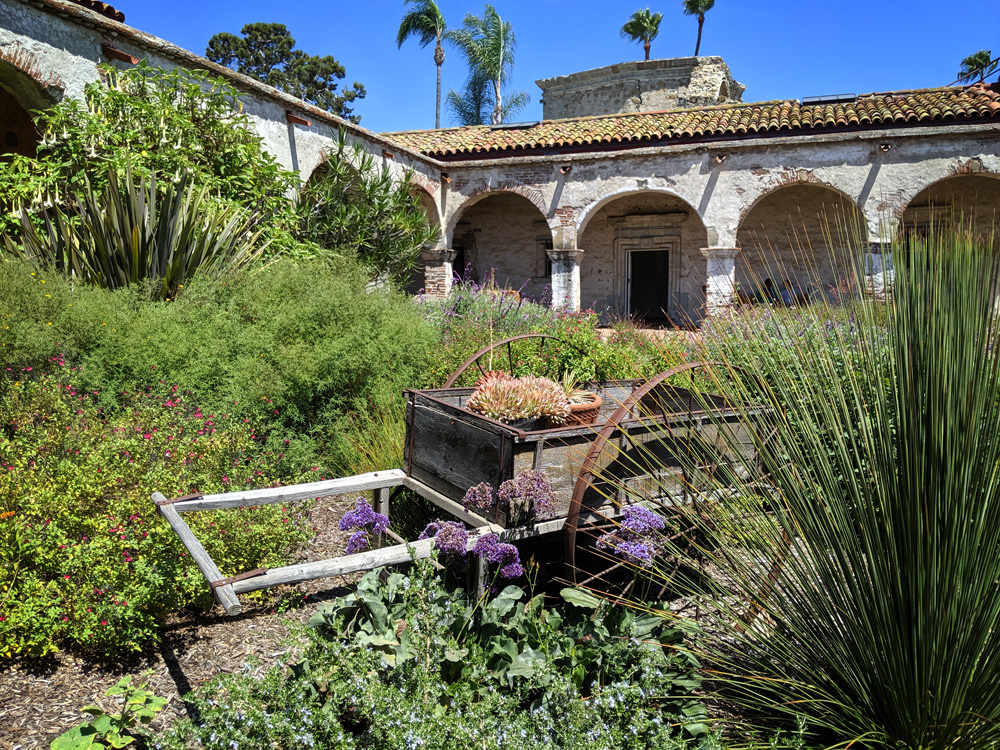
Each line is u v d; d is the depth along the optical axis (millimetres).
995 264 1857
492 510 2988
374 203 9617
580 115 24531
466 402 3820
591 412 3705
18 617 2662
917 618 1917
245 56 34844
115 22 7137
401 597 2742
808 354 2344
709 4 29234
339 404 5250
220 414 4480
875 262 11609
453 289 10047
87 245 5875
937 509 1862
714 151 12703
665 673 2426
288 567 2523
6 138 9242
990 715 1966
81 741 2182
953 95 12242
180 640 3000
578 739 1987
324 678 2262
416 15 28359
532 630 2654
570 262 13914
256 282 5973
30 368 4332
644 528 2670
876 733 2037
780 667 2330
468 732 1933
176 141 7047
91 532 3092
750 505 2395
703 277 16172
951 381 1852
